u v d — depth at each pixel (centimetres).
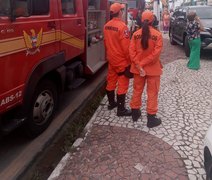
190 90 655
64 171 353
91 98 613
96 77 756
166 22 1975
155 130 454
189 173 346
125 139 427
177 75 787
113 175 345
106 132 450
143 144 412
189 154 387
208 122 485
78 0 536
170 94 625
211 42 988
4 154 395
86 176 343
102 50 726
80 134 448
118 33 462
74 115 528
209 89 665
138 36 432
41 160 391
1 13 316
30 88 382
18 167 367
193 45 841
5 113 369
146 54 434
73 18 509
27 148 410
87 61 624
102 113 521
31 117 410
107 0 700
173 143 415
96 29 676
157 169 355
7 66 330
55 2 434
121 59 473
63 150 407
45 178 353
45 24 404
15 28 336
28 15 361
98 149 401
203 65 920
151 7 2016
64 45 478
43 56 406
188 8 1164
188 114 517
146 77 449
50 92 457
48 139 434
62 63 471
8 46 327
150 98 450
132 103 475
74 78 571
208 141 303
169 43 1455
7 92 338
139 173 348
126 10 984
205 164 311
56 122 488
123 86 489
